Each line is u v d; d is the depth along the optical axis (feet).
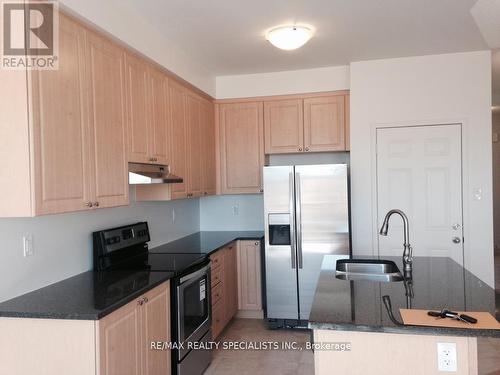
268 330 13.16
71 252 8.38
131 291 7.10
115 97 8.28
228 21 9.63
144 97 9.57
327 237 12.82
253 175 14.71
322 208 12.85
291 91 14.24
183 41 10.93
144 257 10.43
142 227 10.81
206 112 14.08
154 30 9.94
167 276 8.30
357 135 13.24
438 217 12.73
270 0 8.61
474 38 11.17
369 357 5.30
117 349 6.46
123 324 6.67
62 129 6.56
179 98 11.75
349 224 12.87
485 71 12.29
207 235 14.90
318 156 15.34
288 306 13.12
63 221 8.17
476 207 12.42
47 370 6.12
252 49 11.74
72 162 6.79
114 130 8.18
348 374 5.36
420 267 8.66
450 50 12.22
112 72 8.21
